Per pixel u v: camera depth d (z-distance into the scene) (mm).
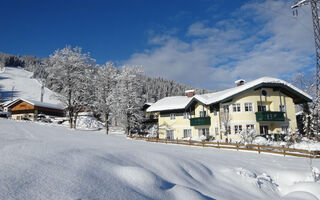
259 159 16047
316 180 10336
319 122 26875
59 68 35688
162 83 128625
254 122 27984
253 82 28656
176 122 36906
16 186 4480
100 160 7430
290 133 24406
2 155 6344
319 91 28484
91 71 38969
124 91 36719
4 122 29953
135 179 6469
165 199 5918
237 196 8109
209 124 32219
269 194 9523
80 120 50219
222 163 12734
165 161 9492
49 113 55938
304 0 28375
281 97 30156
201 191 7617
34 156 6570
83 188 5094
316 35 28750
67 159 6844
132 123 37156
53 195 4457
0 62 155375
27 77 136500
